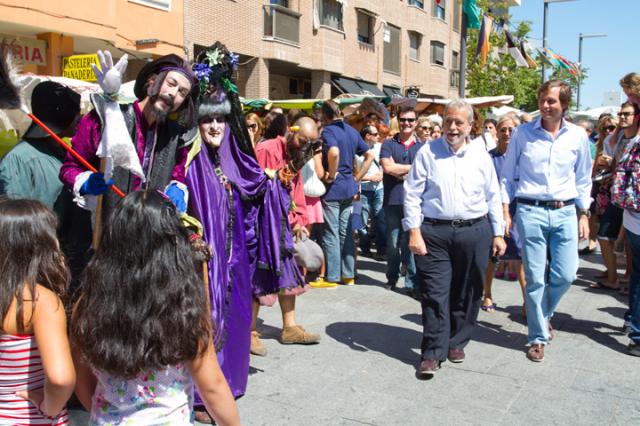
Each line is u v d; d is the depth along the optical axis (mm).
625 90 5203
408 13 27844
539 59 20625
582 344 5250
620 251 7125
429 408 3926
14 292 2154
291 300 5102
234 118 3883
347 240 7277
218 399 2227
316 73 21438
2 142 5184
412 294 6789
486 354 4957
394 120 9367
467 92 26453
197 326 2094
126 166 2914
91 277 2092
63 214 3457
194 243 2566
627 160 4977
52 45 12156
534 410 3916
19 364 2205
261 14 18297
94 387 2283
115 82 2869
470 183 4395
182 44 15211
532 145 4797
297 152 5309
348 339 5270
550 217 4754
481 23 14500
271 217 4309
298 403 3967
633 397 4141
